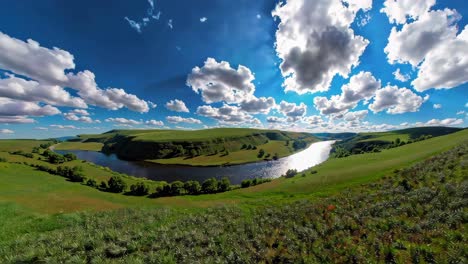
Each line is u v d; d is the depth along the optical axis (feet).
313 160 600.80
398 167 112.16
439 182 65.72
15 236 58.80
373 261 35.68
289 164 542.16
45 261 42.11
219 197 139.33
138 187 212.64
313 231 51.13
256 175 421.18
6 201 95.96
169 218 73.92
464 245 33.19
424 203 52.60
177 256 44.83
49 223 68.08
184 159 646.74
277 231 54.03
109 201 135.54
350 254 38.73
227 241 50.52
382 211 55.06
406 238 39.75
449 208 45.65
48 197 128.98
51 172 272.92
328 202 75.72
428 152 138.21
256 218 68.39
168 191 201.77
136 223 66.23
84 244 48.78
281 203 87.81
